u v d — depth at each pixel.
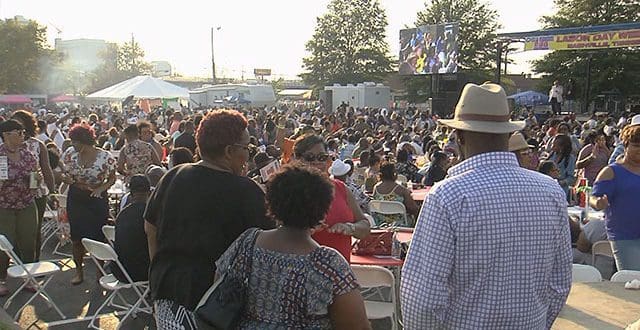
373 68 59.78
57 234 8.73
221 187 2.71
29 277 5.42
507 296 2.17
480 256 2.13
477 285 2.16
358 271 4.39
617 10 40.03
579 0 41.31
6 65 52.28
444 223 2.14
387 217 7.05
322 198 2.30
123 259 5.13
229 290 2.29
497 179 2.19
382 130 18.09
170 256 2.76
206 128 2.81
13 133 5.87
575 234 6.32
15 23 53.59
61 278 6.91
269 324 2.24
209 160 2.82
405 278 2.22
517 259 2.17
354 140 14.57
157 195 2.88
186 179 2.78
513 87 51.34
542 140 16.52
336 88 38.22
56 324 5.50
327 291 2.20
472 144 2.28
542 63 41.09
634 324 2.83
